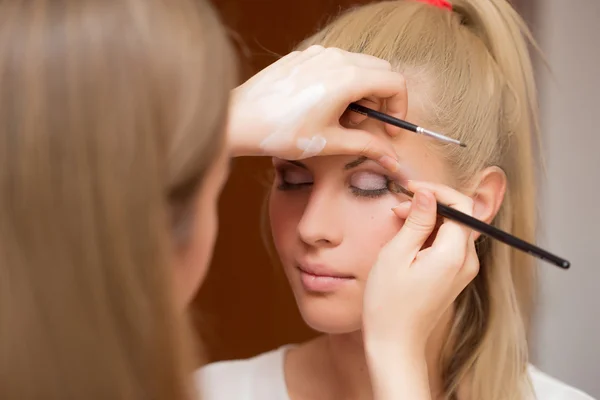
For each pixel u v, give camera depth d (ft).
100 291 1.69
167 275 1.75
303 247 2.57
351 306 2.57
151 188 1.72
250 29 4.42
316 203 2.52
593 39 3.96
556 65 3.98
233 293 4.87
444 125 2.62
